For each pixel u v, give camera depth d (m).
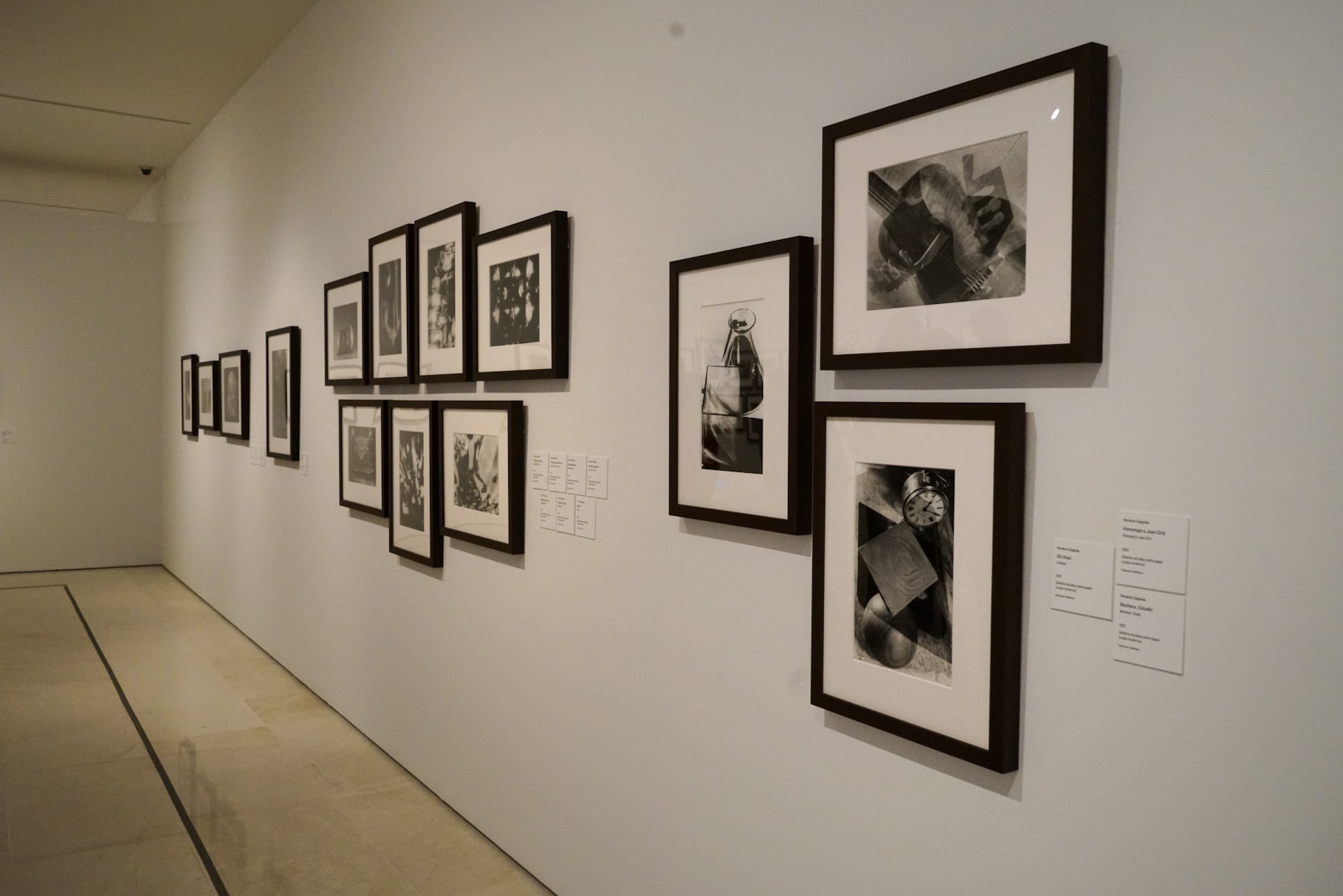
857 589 2.31
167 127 9.06
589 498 3.48
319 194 6.18
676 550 3.05
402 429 4.93
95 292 11.03
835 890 2.45
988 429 1.99
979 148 2.01
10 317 10.66
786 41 2.59
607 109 3.36
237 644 7.80
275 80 7.04
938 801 2.17
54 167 10.55
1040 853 1.94
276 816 4.49
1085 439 1.85
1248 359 1.61
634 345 3.24
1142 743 1.77
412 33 4.88
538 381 3.81
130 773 5.01
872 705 2.28
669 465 2.96
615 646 3.36
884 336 2.22
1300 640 1.55
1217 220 1.65
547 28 3.71
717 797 2.87
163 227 11.03
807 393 2.52
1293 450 1.55
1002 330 1.96
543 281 3.65
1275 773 1.58
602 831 3.43
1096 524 1.84
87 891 3.75
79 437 11.02
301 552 6.64
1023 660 1.98
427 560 4.64
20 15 6.36
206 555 9.40
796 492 2.51
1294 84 1.55
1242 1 1.61
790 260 2.50
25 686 6.55
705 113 2.89
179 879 3.86
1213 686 1.66
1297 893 1.55
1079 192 1.80
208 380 9.06
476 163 4.25
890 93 2.28
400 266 4.89
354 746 5.45
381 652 5.37
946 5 2.13
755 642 2.72
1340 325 1.49
